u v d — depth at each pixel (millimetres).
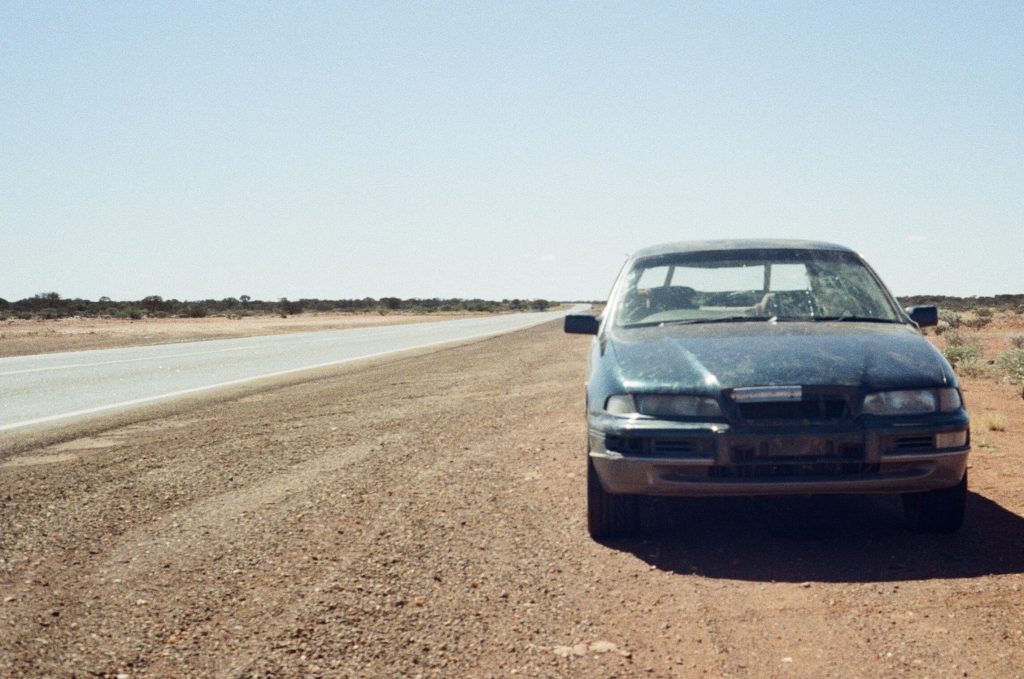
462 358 18859
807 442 4441
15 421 10180
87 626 3738
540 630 3631
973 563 4371
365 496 6094
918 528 4926
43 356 21781
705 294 6066
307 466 7207
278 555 4738
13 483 6691
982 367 14312
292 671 3248
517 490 6234
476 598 4027
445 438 8508
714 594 4035
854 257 6250
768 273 6059
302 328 43125
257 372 16516
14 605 4012
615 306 6023
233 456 7703
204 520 5492
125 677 3223
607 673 3205
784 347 4902
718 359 4793
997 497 5719
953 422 4504
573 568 4469
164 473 6984
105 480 6742
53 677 3229
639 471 4578
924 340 5207
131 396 12641
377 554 4730
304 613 3850
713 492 4539
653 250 6559
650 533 5117
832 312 5805
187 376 15797
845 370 4590
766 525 5215
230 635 3613
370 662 3324
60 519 5562
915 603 3828
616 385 4820
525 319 56125
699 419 4547
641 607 3887
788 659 3293
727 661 3293
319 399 11914
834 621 3656
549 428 8969
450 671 3238
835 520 5273
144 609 3932
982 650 3307
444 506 5789
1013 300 82875
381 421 9703
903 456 4430
